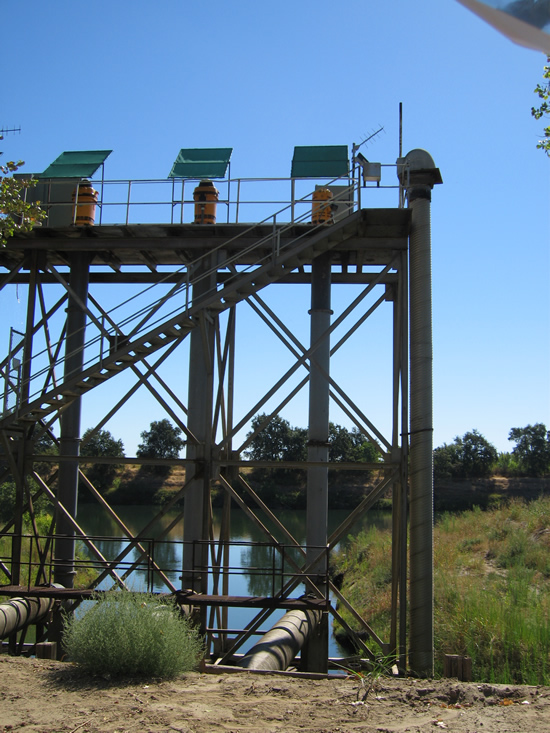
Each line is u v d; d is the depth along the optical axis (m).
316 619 13.84
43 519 35.31
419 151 14.53
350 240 15.36
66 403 14.79
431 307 14.12
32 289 16.16
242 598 13.16
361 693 7.89
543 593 16.67
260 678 8.88
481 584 18.41
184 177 15.89
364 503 14.81
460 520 30.03
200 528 14.82
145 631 8.56
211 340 15.52
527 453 79.31
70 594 13.27
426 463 13.67
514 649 13.62
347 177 14.88
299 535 48.88
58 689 7.80
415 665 13.13
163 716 6.79
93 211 15.90
